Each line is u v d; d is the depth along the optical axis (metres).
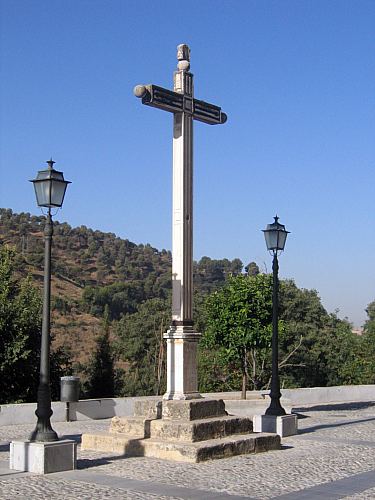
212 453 11.79
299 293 44.12
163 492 9.21
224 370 30.95
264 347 21.03
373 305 63.78
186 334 12.79
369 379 36.69
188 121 13.42
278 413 15.83
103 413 19.38
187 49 13.70
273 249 15.92
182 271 12.96
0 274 27.12
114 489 9.34
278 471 10.91
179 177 13.21
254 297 20.83
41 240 88.25
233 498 8.96
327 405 24.89
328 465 11.59
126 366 48.59
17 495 8.82
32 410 17.88
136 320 46.66
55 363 25.97
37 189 10.75
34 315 25.11
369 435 15.98
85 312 69.25
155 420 12.50
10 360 23.80
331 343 41.09
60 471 10.53
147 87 12.78
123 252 99.56
